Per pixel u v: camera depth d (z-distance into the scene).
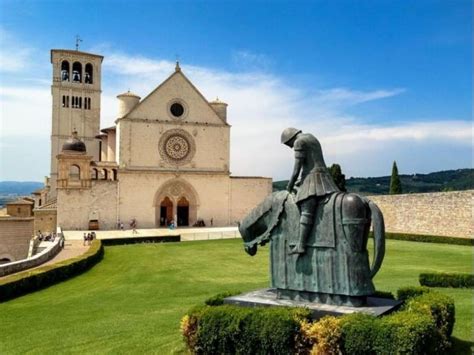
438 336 9.82
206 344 11.06
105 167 72.19
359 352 9.47
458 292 19.66
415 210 51.97
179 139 72.00
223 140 74.31
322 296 11.76
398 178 72.12
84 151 68.38
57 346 13.95
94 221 66.31
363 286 11.29
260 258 37.38
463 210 46.28
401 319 9.65
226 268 32.06
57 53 90.44
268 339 10.30
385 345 9.23
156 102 71.00
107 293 24.45
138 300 21.81
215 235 59.34
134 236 54.72
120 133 68.81
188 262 35.56
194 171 72.38
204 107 73.50
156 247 46.53
